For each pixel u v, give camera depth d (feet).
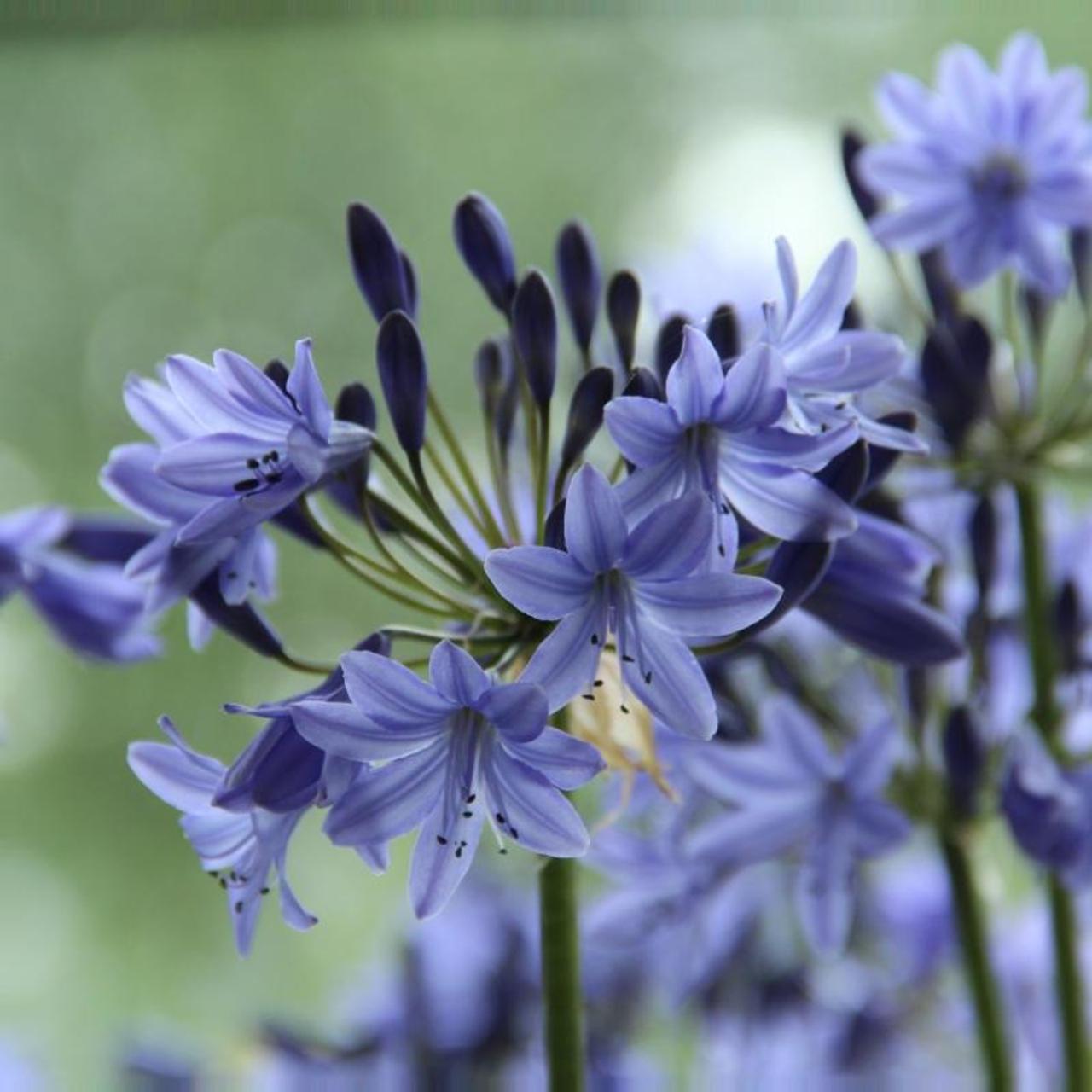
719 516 2.41
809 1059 3.03
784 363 2.44
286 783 2.37
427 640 2.48
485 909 3.01
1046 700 2.83
